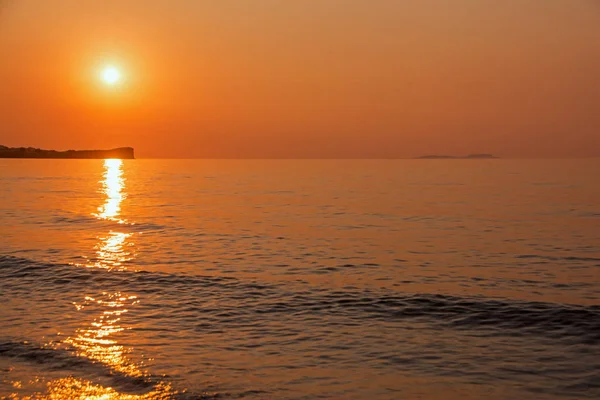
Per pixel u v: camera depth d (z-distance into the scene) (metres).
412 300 19.08
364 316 17.55
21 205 57.41
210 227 39.41
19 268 24.62
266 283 21.62
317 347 14.85
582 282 21.78
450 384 12.48
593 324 16.33
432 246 30.77
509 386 12.32
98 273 23.52
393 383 12.59
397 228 38.56
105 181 107.38
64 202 61.25
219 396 12.07
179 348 14.84
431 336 15.62
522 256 27.56
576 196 63.38
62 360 14.08
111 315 17.83
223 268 24.53
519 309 17.89
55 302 19.45
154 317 17.59
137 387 12.55
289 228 38.78
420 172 144.38
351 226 39.81
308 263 25.80
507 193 68.88
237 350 14.67
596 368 13.12
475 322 16.83
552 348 14.54
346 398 11.92
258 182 101.06
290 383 12.66
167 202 61.03
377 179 108.56
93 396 12.16
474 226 39.25
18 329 16.45
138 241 32.75
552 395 11.84
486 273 23.56
